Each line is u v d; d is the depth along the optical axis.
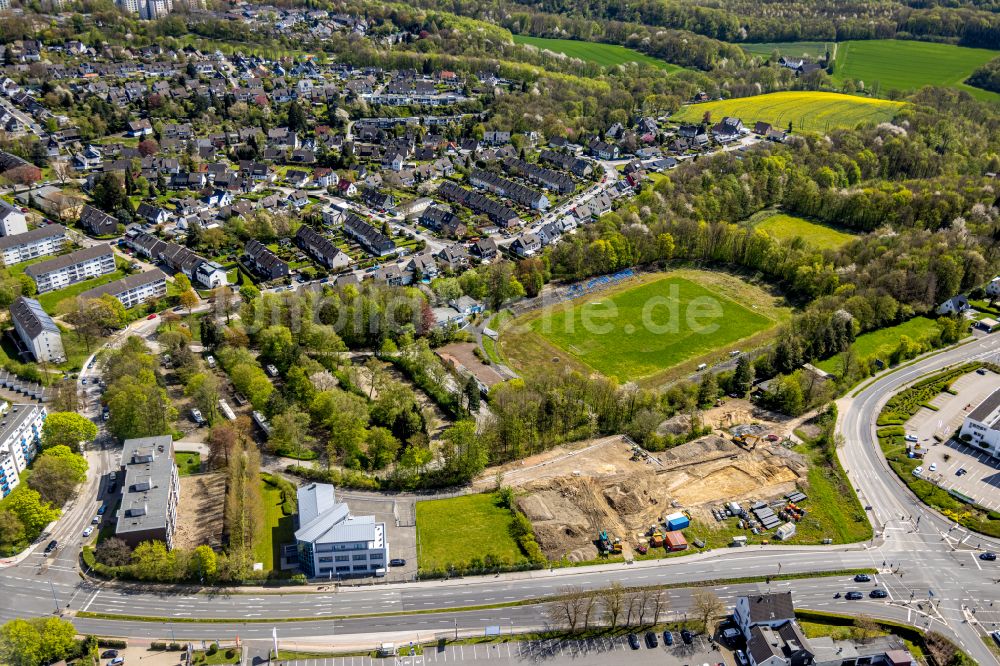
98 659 178.50
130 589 197.38
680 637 189.50
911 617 195.75
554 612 188.75
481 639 187.00
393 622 190.50
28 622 175.75
